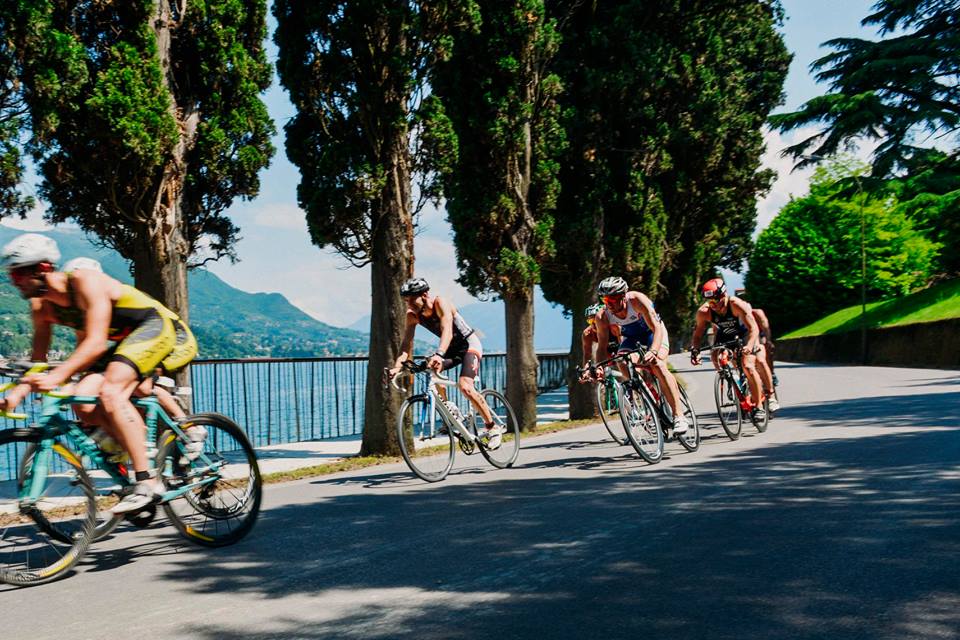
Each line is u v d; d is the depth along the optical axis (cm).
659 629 321
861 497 573
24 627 352
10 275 432
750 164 2119
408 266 1050
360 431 1479
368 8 984
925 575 381
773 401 1179
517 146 1332
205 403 1159
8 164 750
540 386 2528
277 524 563
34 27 727
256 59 988
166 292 900
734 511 541
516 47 1327
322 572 424
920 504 539
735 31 1928
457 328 808
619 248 1623
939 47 3816
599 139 1557
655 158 1672
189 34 923
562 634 319
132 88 828
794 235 5591
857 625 320
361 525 546
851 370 3091
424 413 768
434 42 1050
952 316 3653
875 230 5294
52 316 467
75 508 447
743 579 384
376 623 339
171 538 526
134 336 465
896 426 1034
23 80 750
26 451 433
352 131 1048
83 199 900
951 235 4019
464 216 1355
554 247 1413
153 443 484
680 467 765
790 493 600
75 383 468
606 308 861
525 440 1177
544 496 631
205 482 498
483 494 657
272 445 1256
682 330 2311
